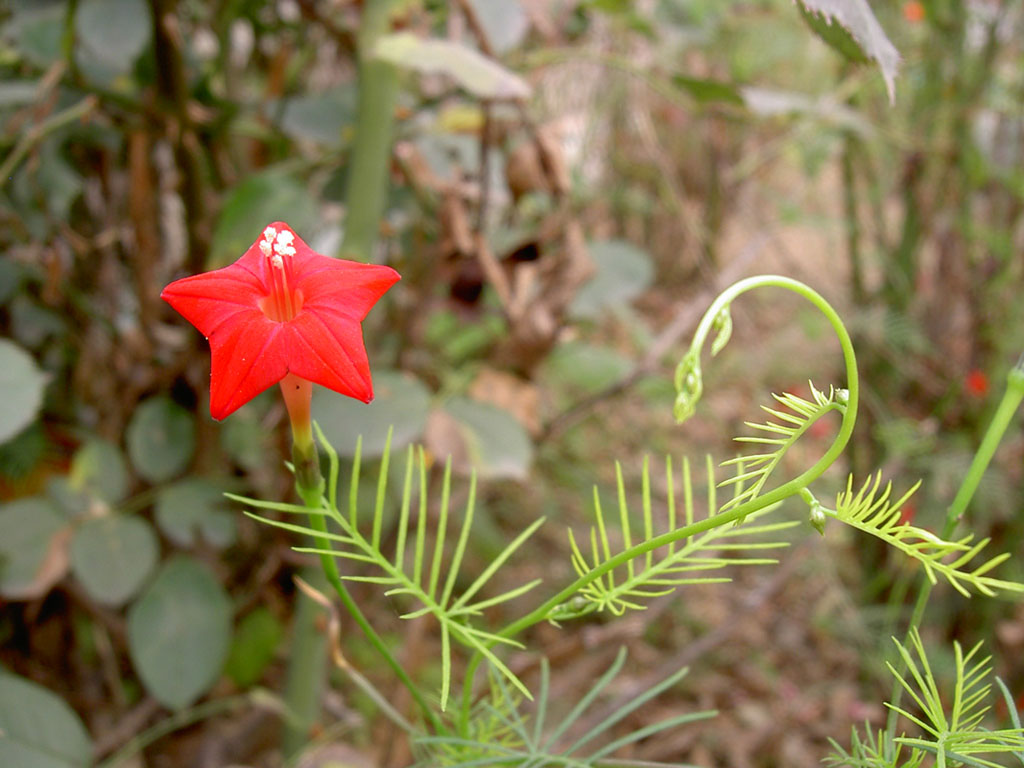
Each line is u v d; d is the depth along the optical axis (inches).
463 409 8.5
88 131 9.0
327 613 7.9
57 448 9.5
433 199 9.5
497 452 8.2
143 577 8.1
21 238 9.0
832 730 10.5
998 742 3.6
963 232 10.9
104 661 9.8
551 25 10.1
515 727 4.4
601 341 16.9
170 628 8.1
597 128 14.6
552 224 9.0
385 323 10.5
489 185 9.6
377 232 7.8
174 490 8.9
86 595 9.2
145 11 7.6
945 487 9.8
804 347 13.8
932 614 10.4
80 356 9.6
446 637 3.9
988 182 11.6
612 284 10.9
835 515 3.3
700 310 12.3
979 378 10.5
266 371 3.1
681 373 3.0
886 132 10.5
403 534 4.0
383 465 3.9
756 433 14.1
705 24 14.0
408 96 10.4
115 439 9.7
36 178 9.0
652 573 4.0
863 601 10.9
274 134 9.2
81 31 7.4
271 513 9.4
